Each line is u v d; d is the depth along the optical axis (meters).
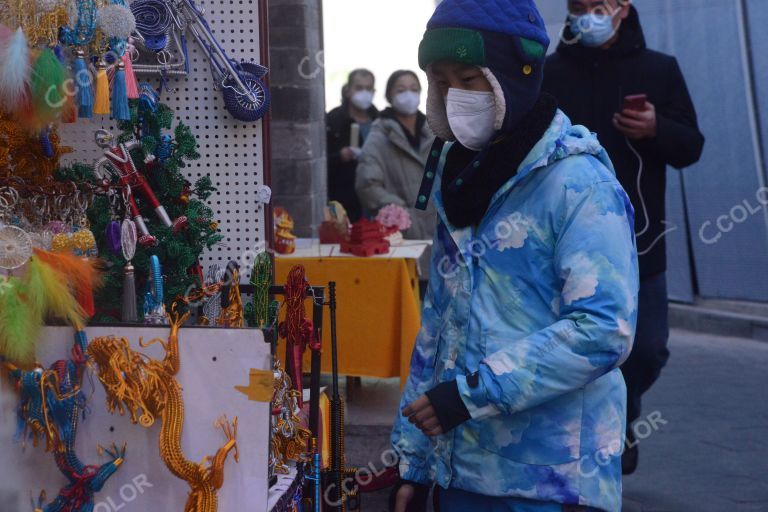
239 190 3.00
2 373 2.03
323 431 2.87
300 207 6.86
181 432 2.08
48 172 2.33
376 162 7.05
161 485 2.12
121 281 2.48
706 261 8.95
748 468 5.23
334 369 2.82
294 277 2.71
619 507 2.30
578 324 2.13
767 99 8.22
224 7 2.96
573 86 4.63
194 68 2.95
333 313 2.81
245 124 2.98
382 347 4.99
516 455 2.26
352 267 4.98
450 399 2.18
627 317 2.14
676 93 4.65
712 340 8.56
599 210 2.18
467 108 2.25
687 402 6.58
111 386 2.03
